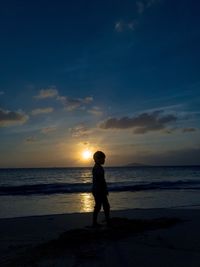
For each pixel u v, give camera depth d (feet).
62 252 20.94
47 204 64.39
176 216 38.47
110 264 18.70
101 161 27.53
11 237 27.02
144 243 23.12
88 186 115.65
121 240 23.81
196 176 232.94
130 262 19.03
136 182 148.25
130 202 65.51
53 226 32.60
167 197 76.23
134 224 28.48
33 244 23.97
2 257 20.47
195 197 76.18
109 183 140.36
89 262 19.03
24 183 156.04
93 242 23.17
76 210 55.31
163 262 19.03
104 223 29.55
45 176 257.34
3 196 83.66
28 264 18.81
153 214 40.98
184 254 20.58
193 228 28.55
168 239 24.34
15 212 52.70
